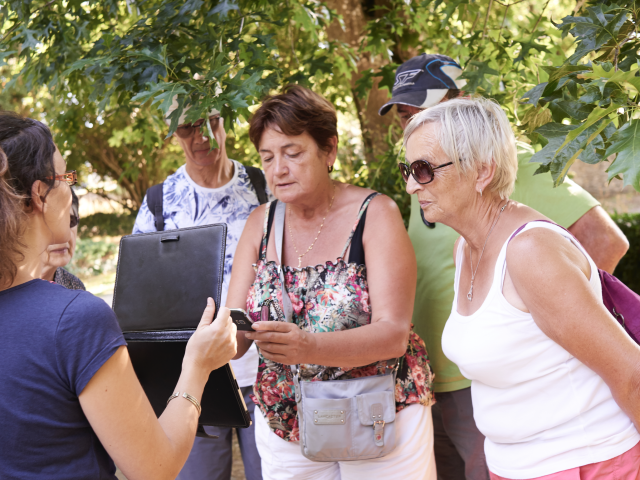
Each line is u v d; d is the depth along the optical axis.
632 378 1.24
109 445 1.12
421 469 1.90
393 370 1.88
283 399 1.95
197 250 1.79
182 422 1.28
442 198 1.53
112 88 2.42
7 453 1.06
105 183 15.41
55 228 1.21
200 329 1.42
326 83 4.66
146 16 2.89
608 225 2.04
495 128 1.49
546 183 2.07
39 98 8.63
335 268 1.91
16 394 1.07
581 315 1.26
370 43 3.94
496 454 1.51
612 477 1.34
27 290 1.13
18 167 1.12
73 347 1.08
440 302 2.20
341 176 4.64
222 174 2.68
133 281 1.86
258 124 1.93
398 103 2.32
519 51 2.88
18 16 2.99
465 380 2.15
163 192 2.71
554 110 1.69
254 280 2.08
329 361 1.72
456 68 2.39
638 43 1.70
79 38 3.09
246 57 2.70
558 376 1.36
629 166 1.32
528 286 1.32
